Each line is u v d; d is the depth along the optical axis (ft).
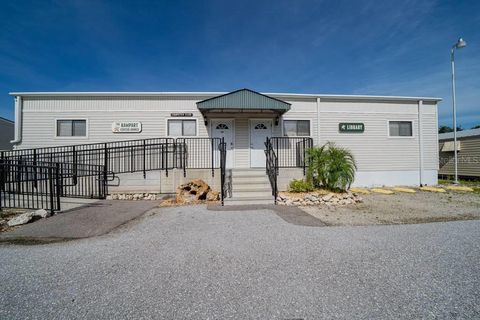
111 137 32.53
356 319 6.48
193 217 17.93
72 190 27.89
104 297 7.59
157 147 32.19
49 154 29.58
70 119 32.42
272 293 7.77
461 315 6.64
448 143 50.57
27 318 6.59
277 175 26.16
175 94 33.19
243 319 6.49
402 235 13.65
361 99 36.24
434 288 8.05
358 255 10.82
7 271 9.45
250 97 29.76
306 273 9.14
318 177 25.72
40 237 13.67
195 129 33.55
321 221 16.78
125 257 10.74
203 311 6.85
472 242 12.44
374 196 28.27
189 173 26.94
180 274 9.10
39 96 32.19
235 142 33.81
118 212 19.51
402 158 36.81
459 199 26.07
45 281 8.65
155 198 26.35
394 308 6.97
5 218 17.54
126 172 26.73
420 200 25.52
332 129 35.58
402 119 37.09
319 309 6.93
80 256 10.90
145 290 7.99
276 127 34.47
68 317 6.63
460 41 38.37
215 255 10.89
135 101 33.01
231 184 25.20
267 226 15.55
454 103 39.58
